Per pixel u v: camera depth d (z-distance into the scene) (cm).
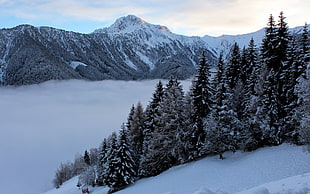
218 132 2977
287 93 2711
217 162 2945
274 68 2836
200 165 3000
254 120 2845
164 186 2733
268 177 2078
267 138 2944
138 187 3155
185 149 3319
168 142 3334
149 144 3544
